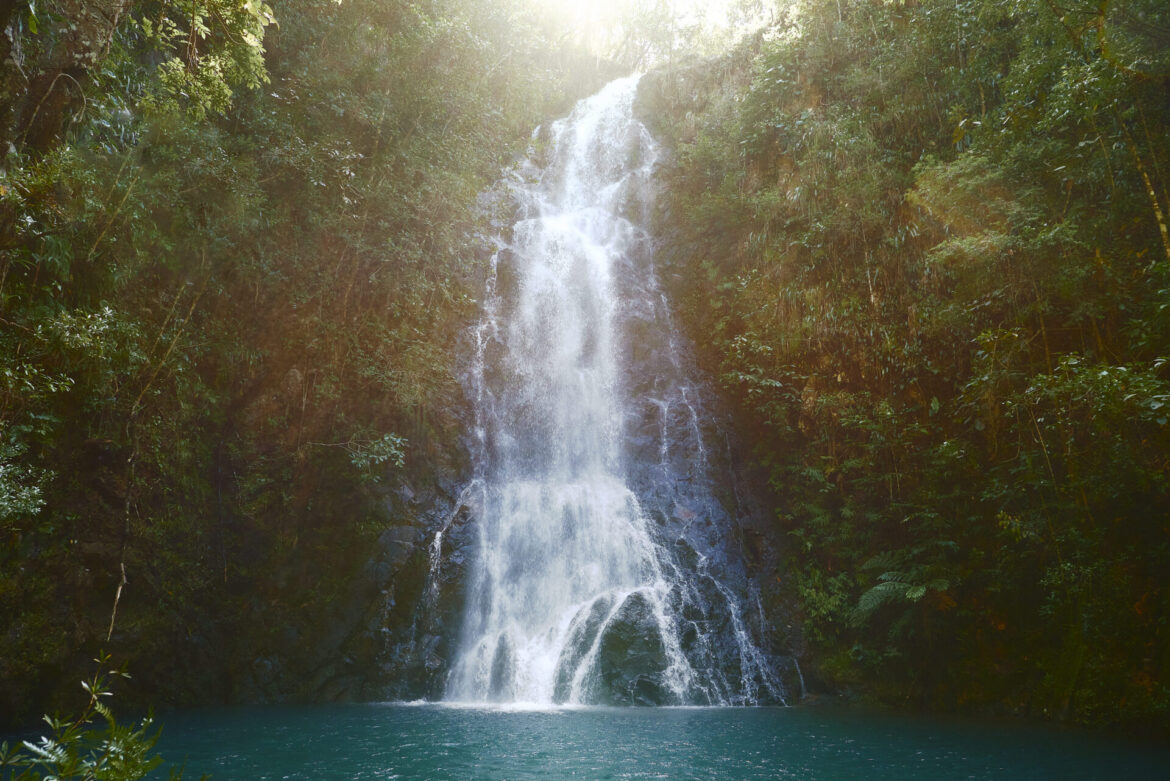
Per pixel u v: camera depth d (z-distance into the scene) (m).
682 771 7.60
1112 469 11.37
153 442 12.89
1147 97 11.07
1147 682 10.65
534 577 15.52
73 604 11.77
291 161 14.47
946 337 15.26
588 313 19.78
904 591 13.46
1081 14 10.64
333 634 14.20
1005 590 13.08
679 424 17.77
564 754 8.50
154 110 11.13
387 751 8.65
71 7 7.93
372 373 15.84
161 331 12.34
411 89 16.92
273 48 15.42
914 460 15.20
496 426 17.33
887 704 13.80
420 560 14.87
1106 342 12.31
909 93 16.97
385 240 16.56
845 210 17.09
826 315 16.92
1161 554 11.08
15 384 8.22
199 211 13.02
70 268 10.05
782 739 9.70
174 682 13.05
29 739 9.98
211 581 13.88
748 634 14.83
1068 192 12.54
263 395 15.05
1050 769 7.86
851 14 19.16
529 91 20.08
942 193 14.04
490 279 19.22
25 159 7.79
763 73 19.92
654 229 21.39
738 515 16.55
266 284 15.09
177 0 9.36
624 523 15.97
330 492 15.07
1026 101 12.67
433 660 14.24
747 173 19.95
